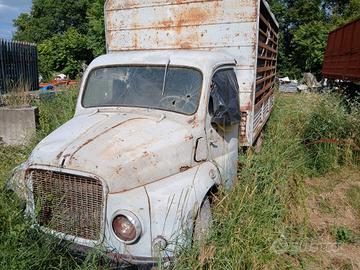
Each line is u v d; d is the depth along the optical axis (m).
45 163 2.98
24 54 16.14
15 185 3.28
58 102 8.48
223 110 3.80
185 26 5.14
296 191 4.75
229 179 4.06
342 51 15.38
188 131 3.46
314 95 10.14
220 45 4.98
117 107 3.85
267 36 6.45
